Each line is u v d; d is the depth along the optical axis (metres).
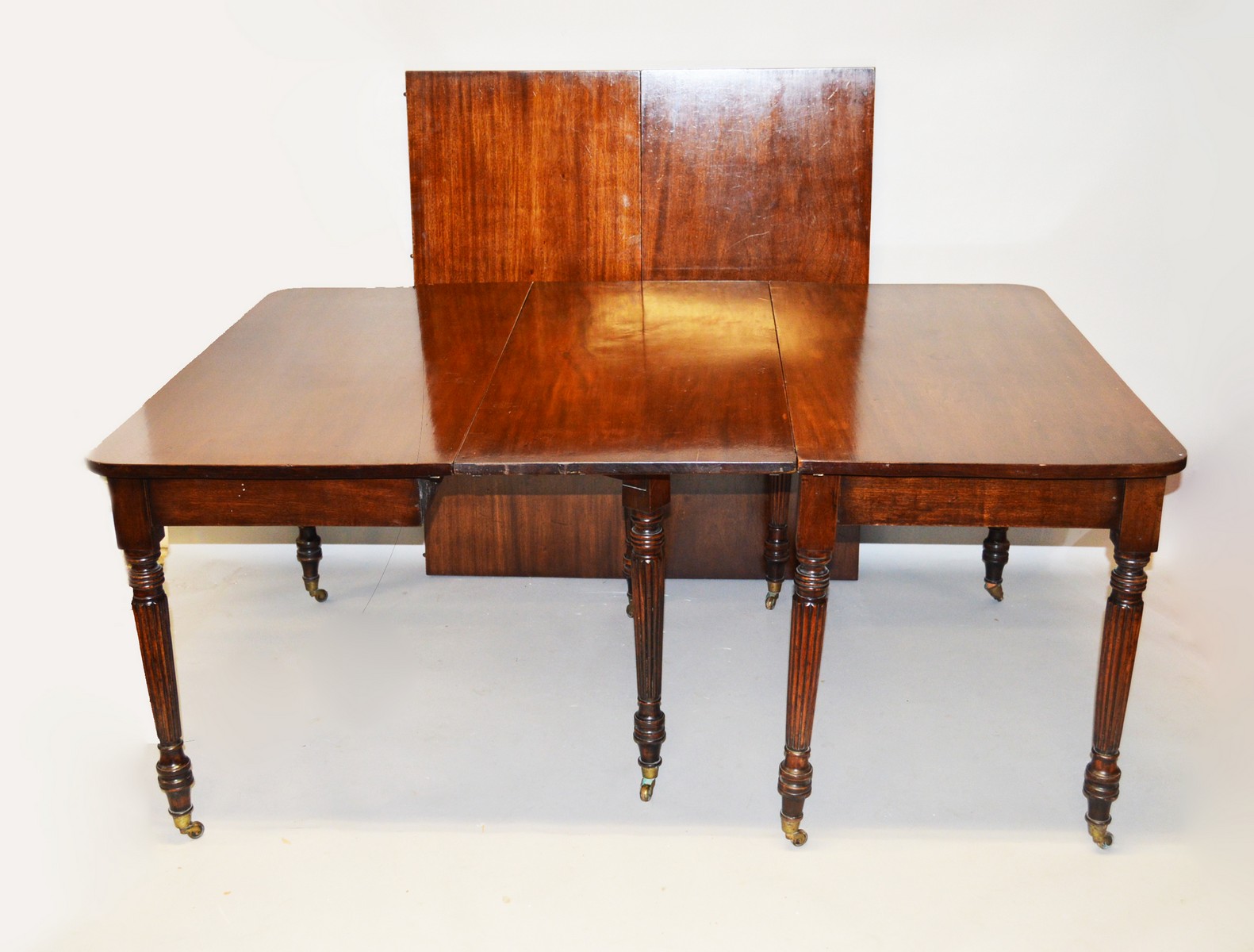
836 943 2.00
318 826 2.30
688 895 2.12
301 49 2.89
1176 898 2.10
